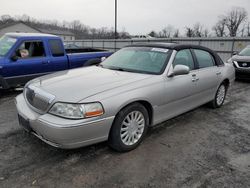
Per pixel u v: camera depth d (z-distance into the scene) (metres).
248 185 2.83
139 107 3.46
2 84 6.00
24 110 3.31
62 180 2.80
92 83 3.36
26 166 3.05
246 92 7.68
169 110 4.02
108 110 3.05
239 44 17.14
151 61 4.12
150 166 3.14
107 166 3.10
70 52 8.45
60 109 2.91
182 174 2.99
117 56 4.68
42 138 3.09
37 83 3.54
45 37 6.84
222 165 3.22
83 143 2.97
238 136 4.17
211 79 4.96
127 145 3.42
